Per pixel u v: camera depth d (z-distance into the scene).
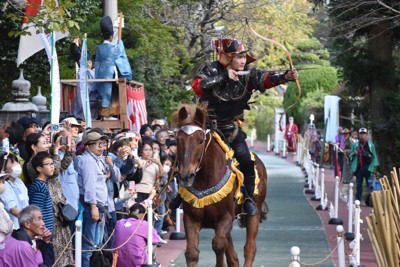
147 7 30.75
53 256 13.31
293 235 21.09
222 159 12.10
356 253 15.65
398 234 12.77
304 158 42.84
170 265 16.80
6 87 24.06
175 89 32.31
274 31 44.28
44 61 23.34
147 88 30.73
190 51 35.69
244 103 12.67
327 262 17.05
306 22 48.81
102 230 14.64
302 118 56.44
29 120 14.45
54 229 13.34
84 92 16.91
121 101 18.03
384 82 29.73
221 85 12.40
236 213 13.05
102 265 14.27
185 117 11.80
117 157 16.14
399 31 29.14
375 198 12.78
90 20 25.59
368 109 31.59
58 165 13.39
